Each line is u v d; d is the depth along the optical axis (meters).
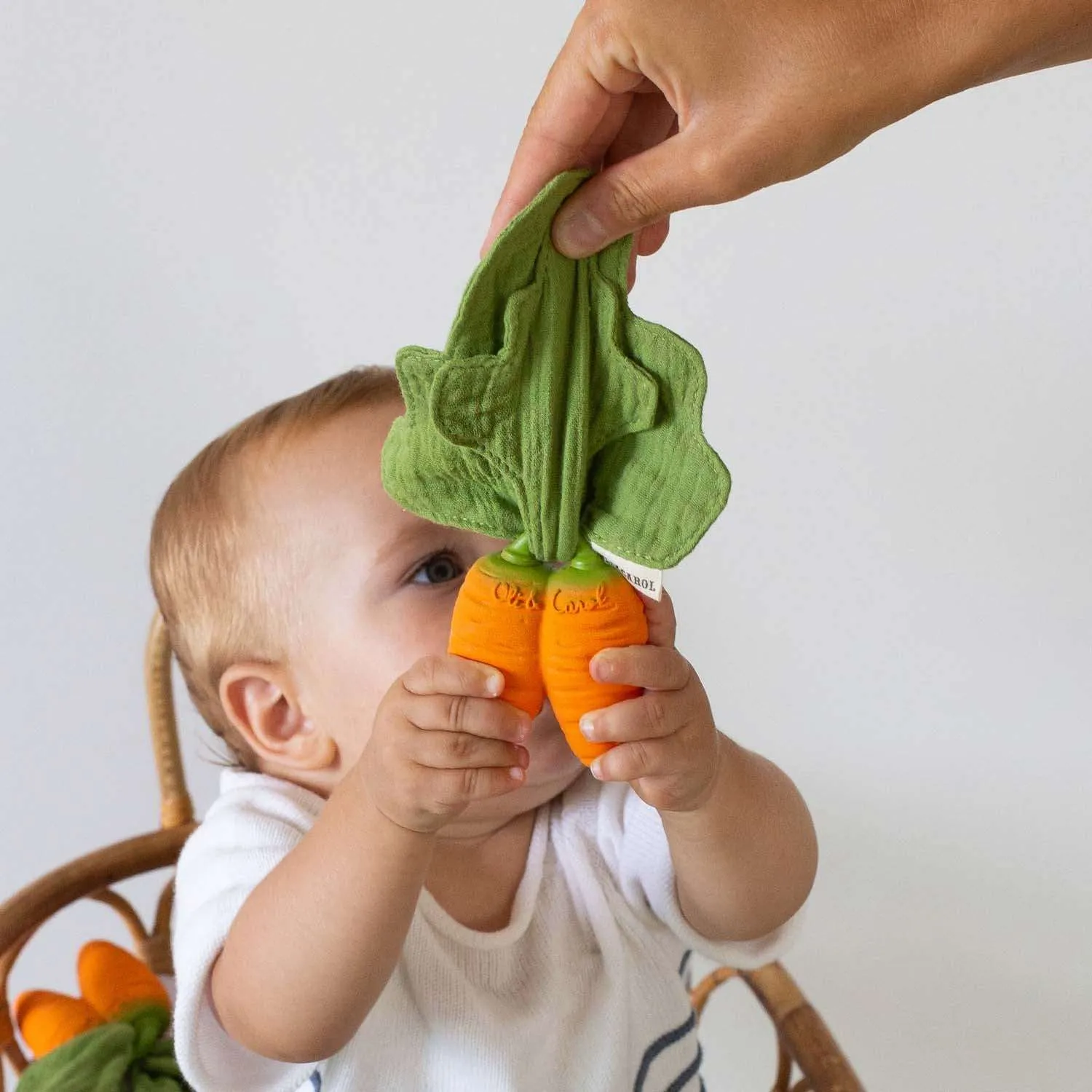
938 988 1.40
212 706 0.99
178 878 0.88
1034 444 1.19
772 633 1.34
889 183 1.16
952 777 1.34
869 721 1.35
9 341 1.28
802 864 0.85
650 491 0.53
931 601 1.29
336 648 0.86
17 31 1.19
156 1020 1.05
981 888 1.37
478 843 0.89
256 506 0.89
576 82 0.56
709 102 0.53
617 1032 0.88
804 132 0.54
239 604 0.90
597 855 0.92
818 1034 1.01
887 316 1.20
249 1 1.18
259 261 1.27
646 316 1.25
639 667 0.55
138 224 1.25
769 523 1.30
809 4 0.53
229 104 1.22
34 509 1.35
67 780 1.46
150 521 1.35
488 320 0.51
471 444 0.52
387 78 1.21
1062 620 1.25
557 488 0.53
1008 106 1.11
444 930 0.84
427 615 0.84
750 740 1.38
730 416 1.27
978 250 1.16
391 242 1.26
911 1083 1.43
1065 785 1.31
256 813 0.86
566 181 0.50
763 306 1.23
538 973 0.87
